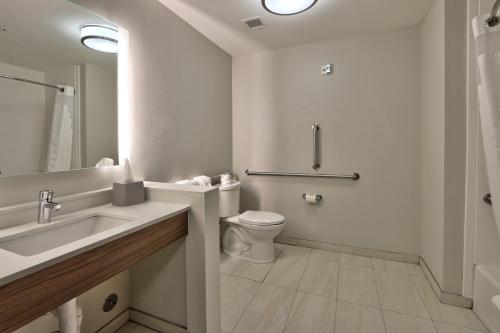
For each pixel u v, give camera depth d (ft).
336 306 5.35
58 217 3.71
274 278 6.52
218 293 4.60
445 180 5.25
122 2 4.86
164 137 6.05
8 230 3.12
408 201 7.31
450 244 5.31
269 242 7.41
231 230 7.96
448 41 5.10
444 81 5.16
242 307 5.33
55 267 2.39
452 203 5.24
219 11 6.21
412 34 7.06
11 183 3.37
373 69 7.50
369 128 7.64
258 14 6.36
